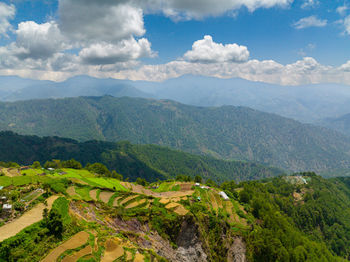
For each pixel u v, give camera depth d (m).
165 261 60.25
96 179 121.25
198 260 72.62
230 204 116.88
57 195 70.12
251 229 97.44
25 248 45.41
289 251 92.25
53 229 51.25
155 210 79.19
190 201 103.81
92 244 51.22
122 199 88.50
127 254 53.31
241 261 85.25
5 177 84.50
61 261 44.41
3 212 54.97
